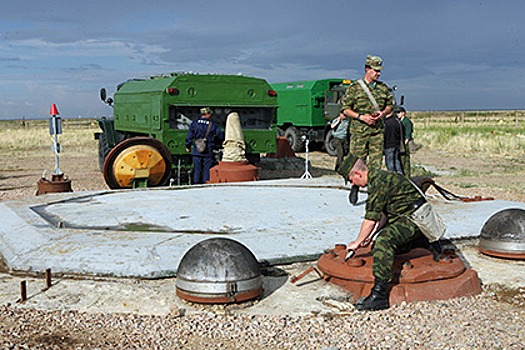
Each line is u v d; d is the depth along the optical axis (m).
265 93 13.53
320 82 24.08
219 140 12.84
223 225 7.43
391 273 4.97
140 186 11.73
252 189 10.69
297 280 5.54
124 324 4.61
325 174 16.70
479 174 16.61
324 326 4.53
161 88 12.64
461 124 55.47
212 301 4.92
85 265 5.91
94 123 66.69
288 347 4.15
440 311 4.82
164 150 11.96
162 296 5.28
